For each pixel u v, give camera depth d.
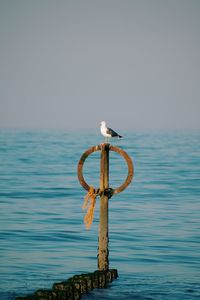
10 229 31.41
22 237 29.34
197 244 28.47
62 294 17.86
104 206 20.11
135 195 47.03
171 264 24.72
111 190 20.08
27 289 20.86
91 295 19.69
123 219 35.06
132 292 20.52
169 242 28.77
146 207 40.34
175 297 20.25
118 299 19.62
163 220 35.06
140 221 34.50
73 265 24.20
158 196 46.69
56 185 54.06
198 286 21.67
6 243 27.98
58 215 36.47
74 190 50.38
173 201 43.91
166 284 21.70
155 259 25.44
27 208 39.62
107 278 20.53
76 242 28.33
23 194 47.41
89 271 23.36
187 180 59.16
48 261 24.75
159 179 59.81
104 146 19.94
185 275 23.08
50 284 21.58
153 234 30.61
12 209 39.12
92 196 20.05
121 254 26.16
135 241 28.88
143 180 58.56
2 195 46.69
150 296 20.25
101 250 20.47
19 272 23.05
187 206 41.25
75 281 19.06
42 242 28.27
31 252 26.25
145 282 21.88
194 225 33.50
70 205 41.22
